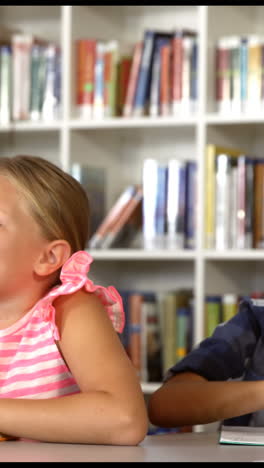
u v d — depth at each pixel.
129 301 2.64
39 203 1.02
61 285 1.03
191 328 2.57
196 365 1.23
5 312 1.04
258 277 2.83
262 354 1.28
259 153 2.82
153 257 2.56
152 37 2.64
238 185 2.51
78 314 0.98
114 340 0.97
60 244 1.04
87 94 2.71
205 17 2.51
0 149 3.10
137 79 2.65
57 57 2.75
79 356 0.96
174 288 2.92
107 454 0.75
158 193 2.62
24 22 3.05
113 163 2.95
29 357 1.02
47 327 1.01
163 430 2.46
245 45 2.55
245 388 1.14
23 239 1.01
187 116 2.56
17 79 2.77
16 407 0.90
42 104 2.75
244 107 2.54
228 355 1.26
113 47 2.69
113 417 0.88
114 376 0.92
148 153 2.97
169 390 1.18
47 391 1.01
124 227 2.66
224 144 2.67
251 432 1.00
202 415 1.15
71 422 0.88
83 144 2.76
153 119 2.58
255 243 2.51
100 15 2.84
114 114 2.70
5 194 1.01
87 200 1.13
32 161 1.08
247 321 1.31
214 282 2.59
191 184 2.59
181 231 2.58
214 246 2.52
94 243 2.65
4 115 2.76
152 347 2.60
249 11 2.78
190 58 2.58
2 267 1.00
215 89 2.60
